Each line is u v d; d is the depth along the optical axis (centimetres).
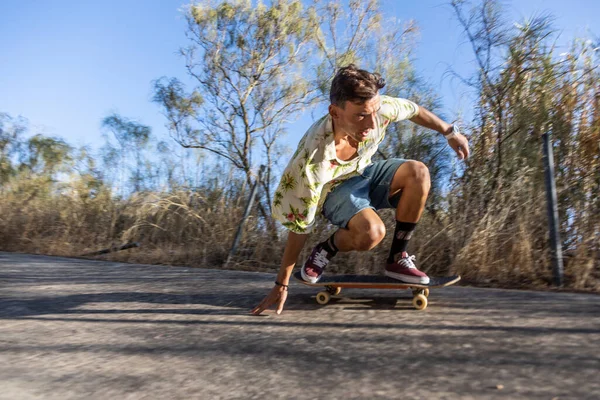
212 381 202
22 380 205
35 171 871
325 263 305
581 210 441
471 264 438
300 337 251
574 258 412
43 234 756
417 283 291
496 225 449
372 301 316
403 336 244
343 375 201
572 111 494
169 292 370
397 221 298
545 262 420
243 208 614
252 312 298
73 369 217
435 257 472
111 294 368
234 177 650
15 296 366
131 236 675
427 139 574
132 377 207
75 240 720
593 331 238
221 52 821
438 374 196
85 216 741
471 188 499
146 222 668
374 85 257
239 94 816
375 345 234
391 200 303
